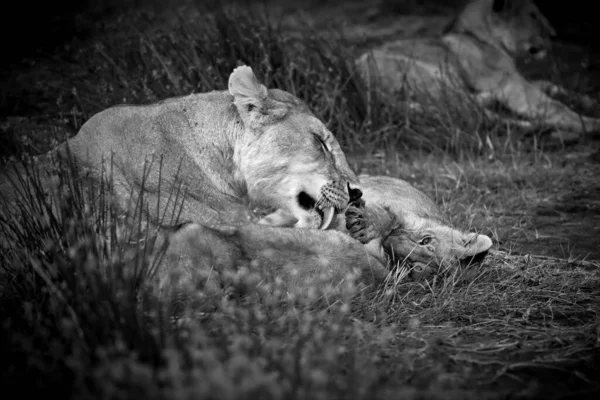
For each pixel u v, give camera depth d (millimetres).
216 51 12438
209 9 17234
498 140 13070
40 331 5137
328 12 20953
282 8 20797
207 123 7281
